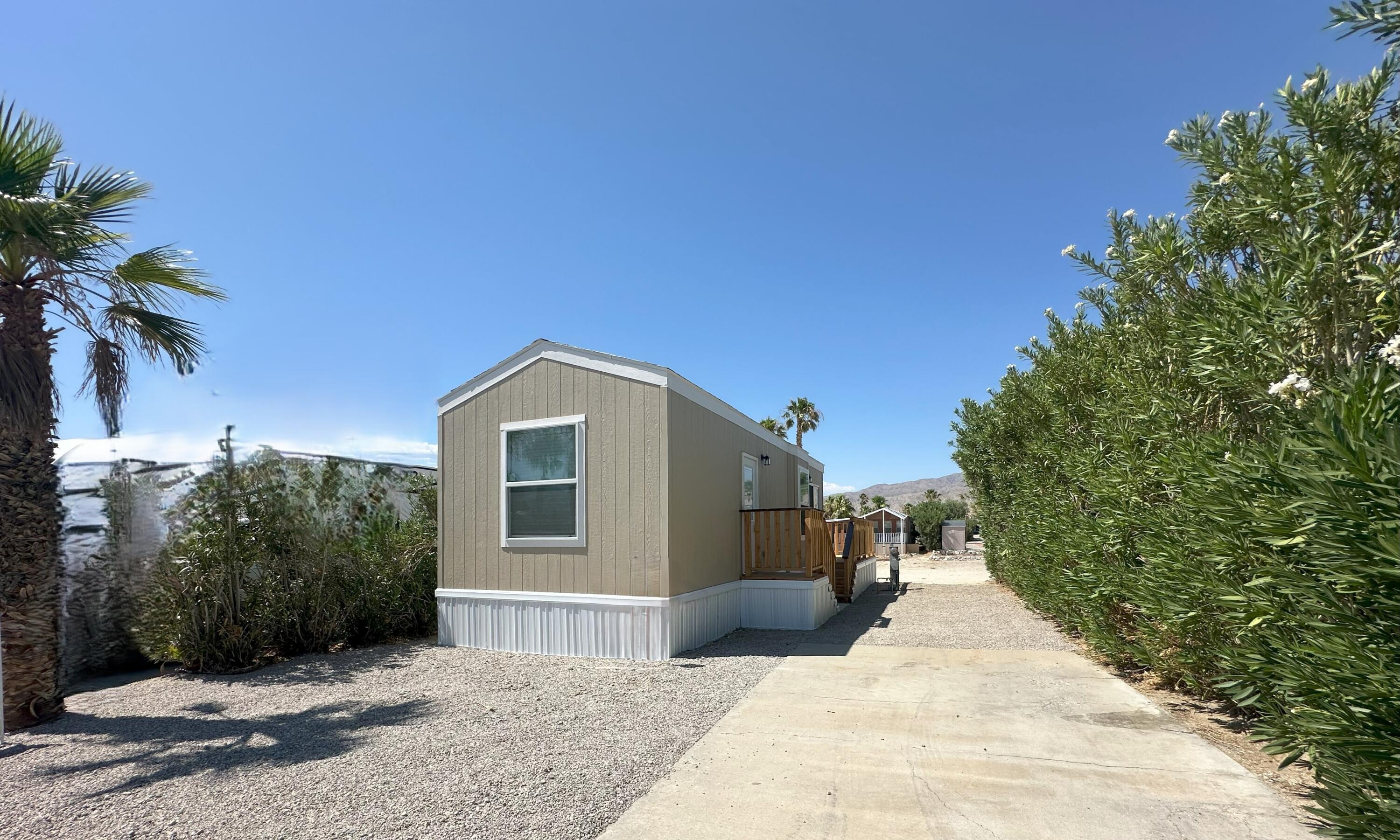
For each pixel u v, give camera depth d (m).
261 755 4.80
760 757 4.56
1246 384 4.05
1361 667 2.46
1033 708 5.56
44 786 4.31
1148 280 5.55
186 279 6.91
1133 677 6.52
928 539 32.59
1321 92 3.89
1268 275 4.08
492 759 4.59
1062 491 8.38
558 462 8.45
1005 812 3.65
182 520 8.15
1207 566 4.32
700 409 9.01
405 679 7.08
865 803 3.81
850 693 6.15
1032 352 10.23
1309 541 2.75
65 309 6.26
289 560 8.46
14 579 5.68
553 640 8.29
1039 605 10.07
